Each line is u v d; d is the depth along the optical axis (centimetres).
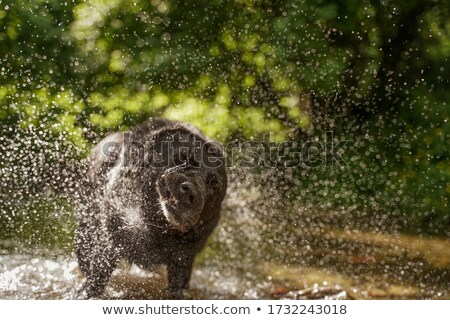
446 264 748
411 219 1020
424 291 638
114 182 629
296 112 1295
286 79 1273
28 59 1268
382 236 910
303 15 1220
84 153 1043
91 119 1282
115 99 1316
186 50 1325
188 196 560
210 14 1316
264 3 1286
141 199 606
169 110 1337
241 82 1321
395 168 1148
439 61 1196
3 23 1259
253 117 1325
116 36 1323
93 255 645
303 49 1234
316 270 727
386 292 635
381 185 1134
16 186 955
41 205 907
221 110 1336
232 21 1308
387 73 1229
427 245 849
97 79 1312
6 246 764
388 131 1197
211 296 629
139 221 614
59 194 940
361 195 1134
